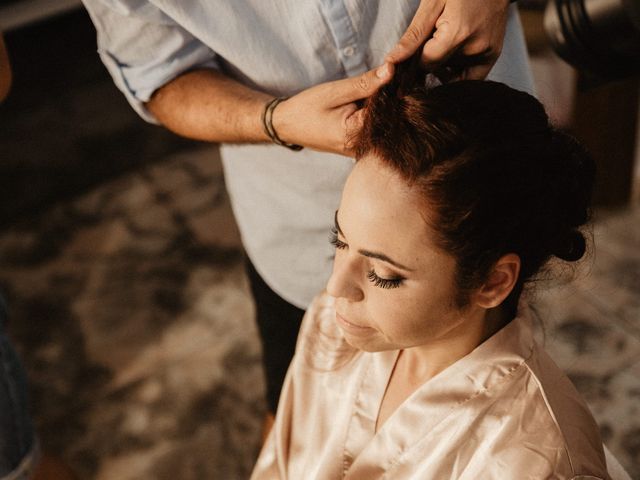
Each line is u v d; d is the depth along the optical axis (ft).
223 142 3.73
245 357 7.81
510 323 2.97
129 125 10.80
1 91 4.24
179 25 3.64
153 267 8.89
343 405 3.49
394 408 3.29
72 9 11.30
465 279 2.52
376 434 3.21
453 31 2.82
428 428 3.03
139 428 7.29
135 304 8.47
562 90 7.68
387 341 2.77
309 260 4.51
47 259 9.11
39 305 8.55
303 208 4.27
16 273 8.96
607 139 8.13
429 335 2.70
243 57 3.62
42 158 10.38
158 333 8.13
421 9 2.87
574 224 2.68
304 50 3.59
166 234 9.31
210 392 7.54
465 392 2.95
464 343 2.93
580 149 2.61
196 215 9.52
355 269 2.60
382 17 3.45
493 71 3.79
